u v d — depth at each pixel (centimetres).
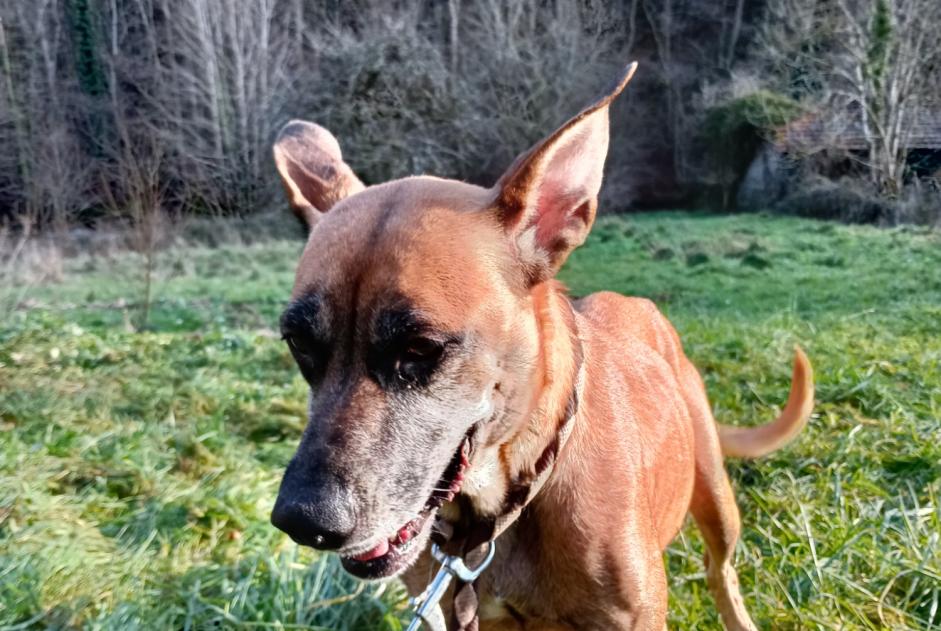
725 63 750
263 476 127
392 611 89
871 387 143
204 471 128
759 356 172
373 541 52
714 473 84
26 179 586
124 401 164
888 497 104
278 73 679
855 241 412
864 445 121
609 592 61
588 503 61
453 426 55
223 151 655
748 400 149
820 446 121
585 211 60
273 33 748
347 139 613
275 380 185
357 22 732
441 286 54
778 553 94
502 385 57
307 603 89
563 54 662
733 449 95
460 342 54
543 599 62
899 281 303
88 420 151
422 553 65
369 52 624
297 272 57
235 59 674
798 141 603
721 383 155
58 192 572
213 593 94
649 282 354
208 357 203
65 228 561
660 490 71
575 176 59
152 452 134
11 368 186
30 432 144
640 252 438
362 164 609
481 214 58
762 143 633
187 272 436
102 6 722
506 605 64
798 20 660
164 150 642
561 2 704
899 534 96
